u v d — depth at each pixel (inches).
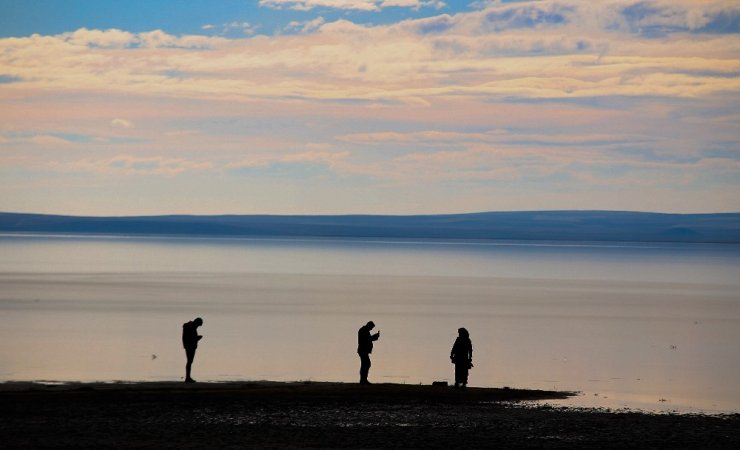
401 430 1288.1
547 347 3034.0
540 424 1363.2
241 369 2380.7
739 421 1437.0
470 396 1649.9
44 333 3221.0
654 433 1306.6
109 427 1258.6
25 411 1369.3
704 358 2792.8
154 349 2778.1
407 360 2645.2
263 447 1148.5
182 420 1322.6
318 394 1598.2
